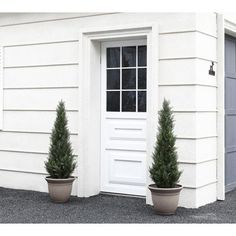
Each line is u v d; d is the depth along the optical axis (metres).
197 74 4.91
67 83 5.70
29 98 6.02
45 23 5.86
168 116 4.68
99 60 5.70
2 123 6.22
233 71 6.14
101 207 5.02
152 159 5.10
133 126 5.50
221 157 5.38
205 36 5.10
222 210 4.89
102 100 5.71
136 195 5.49
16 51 6.11
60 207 5.04
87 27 5.55
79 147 5.57
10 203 5.25
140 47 5.45
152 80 5.08
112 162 5.65
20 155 6.11
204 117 5.08
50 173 5.29
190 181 4.93
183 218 4.54
